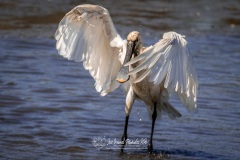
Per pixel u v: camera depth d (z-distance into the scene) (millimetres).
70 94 17672
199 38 26641
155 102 13234
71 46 12953
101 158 12414
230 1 38031
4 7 30094
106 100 17250
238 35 27922
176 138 14094
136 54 13180
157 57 11617
